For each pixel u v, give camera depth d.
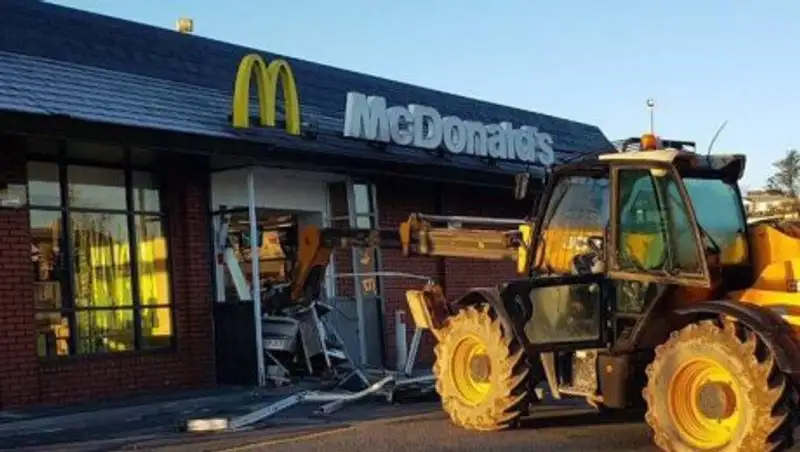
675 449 7.87
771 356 7.40
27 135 10.68
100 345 12.88
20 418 10.87
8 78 11.45
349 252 16.08
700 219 8.48
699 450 7.70
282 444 9.16
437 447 8.77
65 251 12.55
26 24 12.74
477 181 17.09
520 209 19.94
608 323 9.02
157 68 14.13
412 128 15.70
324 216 16.08
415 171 15.76
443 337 10.18
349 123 14.78
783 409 7.39
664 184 8.48
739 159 8.64
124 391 12.90
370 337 15.98
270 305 14.15
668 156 8.44
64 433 10.16
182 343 13.76
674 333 8.06
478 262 18.66
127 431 10.22
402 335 15.07
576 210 9.60
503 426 9.62
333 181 16.11
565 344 9.14
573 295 9.17
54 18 13.19
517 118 21.89
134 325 13.32
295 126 14.10
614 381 8.76
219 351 14.02
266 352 13.87
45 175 12.46
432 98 19.56
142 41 14.25
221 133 12.89
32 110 10.64
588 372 9.12
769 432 7.33
